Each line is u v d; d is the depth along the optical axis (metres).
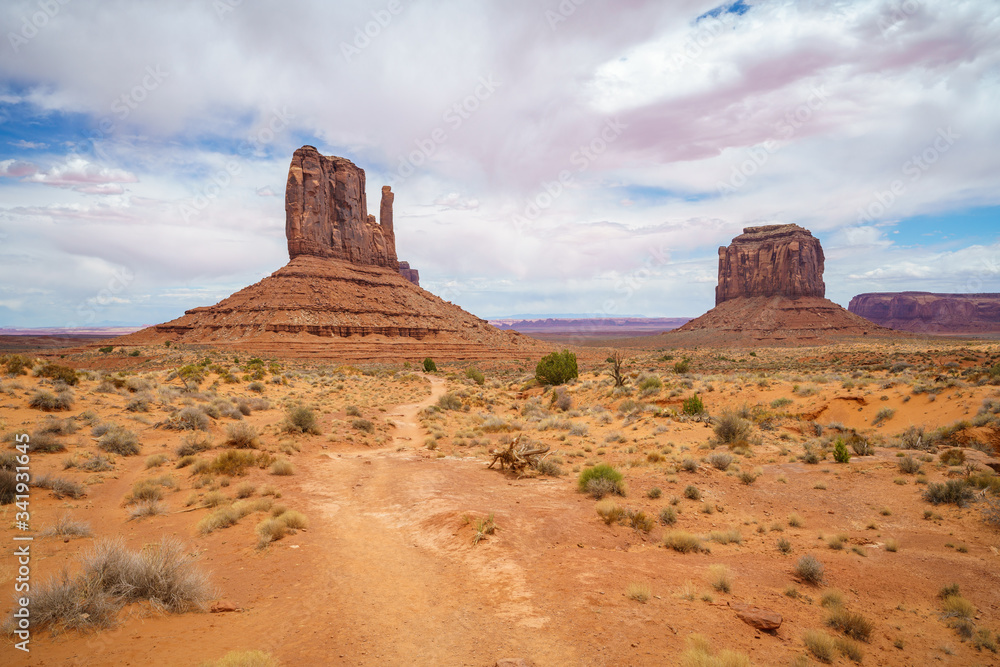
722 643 5.78
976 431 19.05
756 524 11.84
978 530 10.82
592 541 9.87
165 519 10.56
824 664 5.59
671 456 18.84
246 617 6.20
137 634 5.43
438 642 5.70
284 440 19.83
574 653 5.44
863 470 16.05
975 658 6.06
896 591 8.02
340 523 10.87
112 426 17.70
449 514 10.89
